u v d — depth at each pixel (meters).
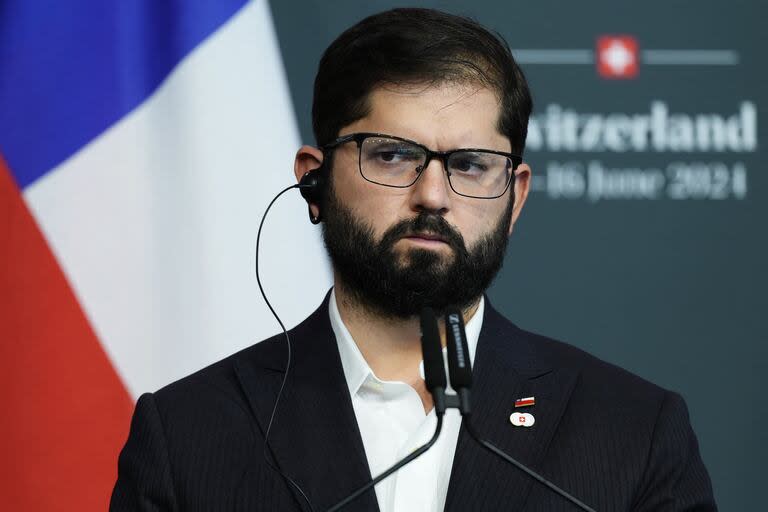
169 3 10.61
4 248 10.21
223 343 10.27
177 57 10.52
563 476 6.46
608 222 10.46
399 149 6.32
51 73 10.39
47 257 10.24
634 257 10.45
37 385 10.11
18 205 10.27
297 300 10.36
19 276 10.20
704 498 6.61
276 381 6.96
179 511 6.54
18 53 10.38
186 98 10.48
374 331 6.75
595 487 6.44
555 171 10.46
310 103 10.64
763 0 10.64
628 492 6.45
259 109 10.55
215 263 10.34
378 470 6.59
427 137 6.30
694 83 10.56
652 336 10.41
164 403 6.96
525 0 10.62
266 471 6.55
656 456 6.58
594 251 10.45
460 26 6.62
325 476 6.46
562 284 10.42
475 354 6.93
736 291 10.45
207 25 10.59
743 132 10.55
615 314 10.41
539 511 6.32
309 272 10.40
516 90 6.68
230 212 10.41
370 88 6.46
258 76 10.59
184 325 10.26
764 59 10.59
